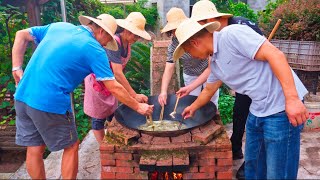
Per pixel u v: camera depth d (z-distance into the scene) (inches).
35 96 85.9
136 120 104.5
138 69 206.2
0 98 191.5
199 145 84.4
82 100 201.2
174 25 116.8
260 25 166.6
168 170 81.9
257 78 76.2
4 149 179.0
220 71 80.0
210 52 79.6
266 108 78.4
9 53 185.5
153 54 166.1
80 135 183.2
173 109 112.3
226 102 172.9
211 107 102.6
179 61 178.1
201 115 102.7
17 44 94.3
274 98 76.5
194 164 86.7
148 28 454.6
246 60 74.5
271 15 167.0
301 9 145.6
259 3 442.0
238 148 118.8
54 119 88.0
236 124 114.3
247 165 91.9
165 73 121.3
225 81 81.4
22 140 93.4
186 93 112.6
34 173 97.2
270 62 70.1
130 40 117.3
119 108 102.7
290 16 148.6
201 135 86.1
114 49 101.5
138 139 88.4
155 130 93.1
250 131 87.7
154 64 163.2
